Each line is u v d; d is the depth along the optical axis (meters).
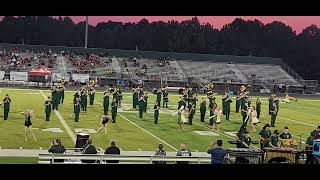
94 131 24.95
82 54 74.06
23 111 31.23
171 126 28.27
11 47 72.81
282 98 58.03
